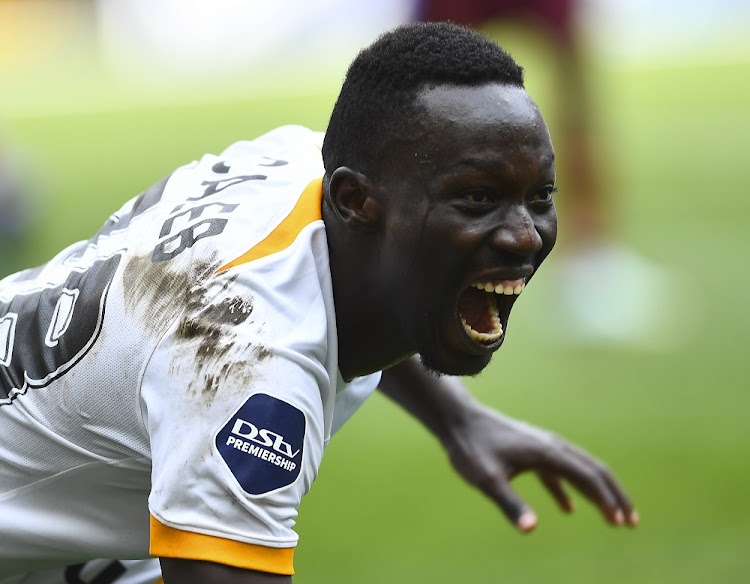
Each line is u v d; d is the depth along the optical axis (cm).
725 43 8488
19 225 3033
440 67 615
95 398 651
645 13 9569
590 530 1451
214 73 8638
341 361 686
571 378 2019
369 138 631
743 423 1769
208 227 654
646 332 2245
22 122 6200
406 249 626
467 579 1303
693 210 3362
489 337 645
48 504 698
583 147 2495
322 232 662
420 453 1700
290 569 609
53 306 683
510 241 607
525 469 912
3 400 686
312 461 620
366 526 1459
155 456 605
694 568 1328
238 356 599
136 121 5947
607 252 2514
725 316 2330
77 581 848
